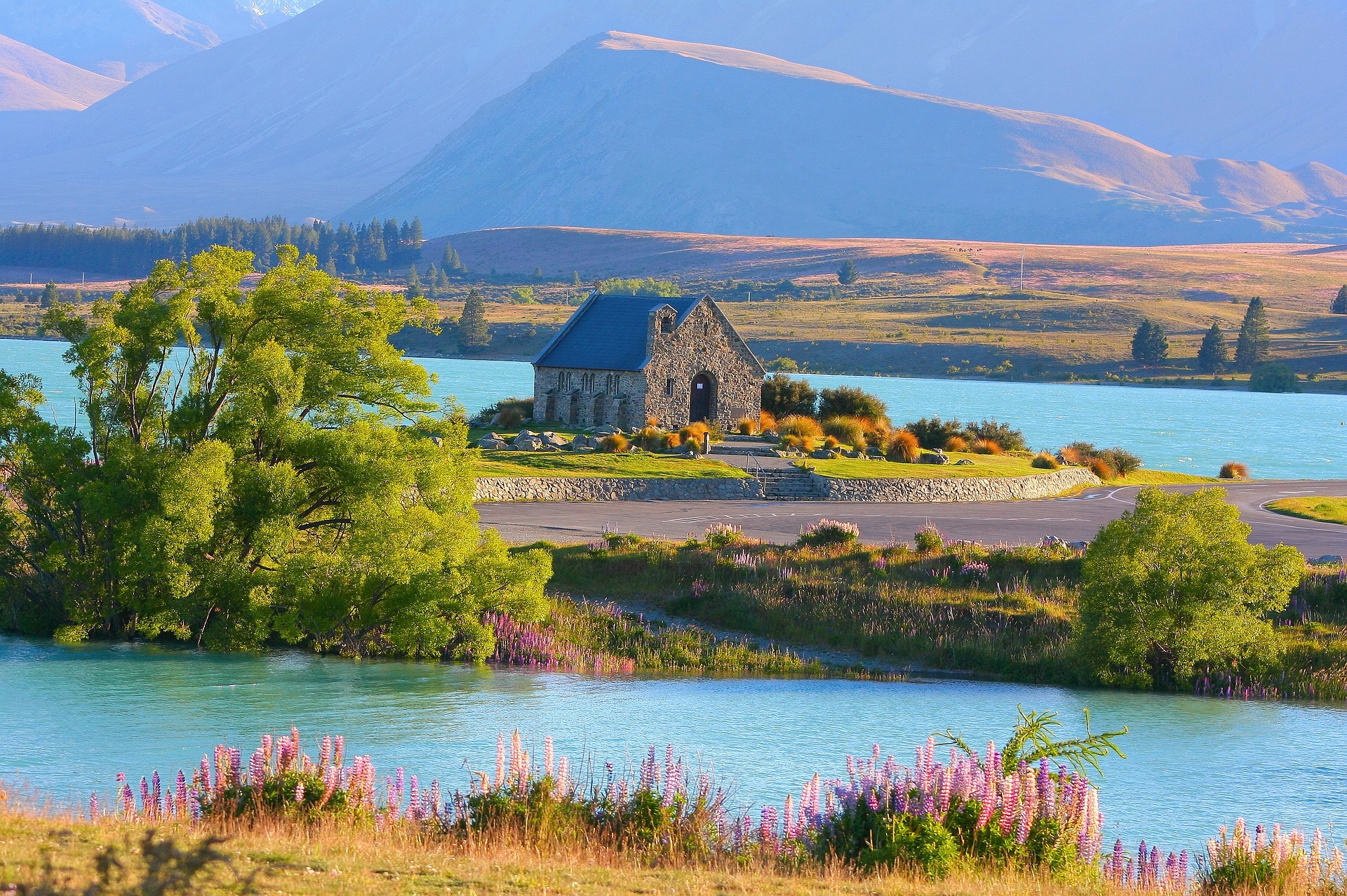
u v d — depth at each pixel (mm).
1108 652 124500
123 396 141125
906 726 103312
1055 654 129250
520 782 64750
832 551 166250
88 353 134625
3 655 123375
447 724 99812
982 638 134250
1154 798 85812
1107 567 125500
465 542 133875
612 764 86812
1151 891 58188
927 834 58750
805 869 56719
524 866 53781
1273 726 107125
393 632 130250
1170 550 124062
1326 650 129000
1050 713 69062
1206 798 85812
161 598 133000
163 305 139125
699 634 137750
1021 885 54781
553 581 158625
